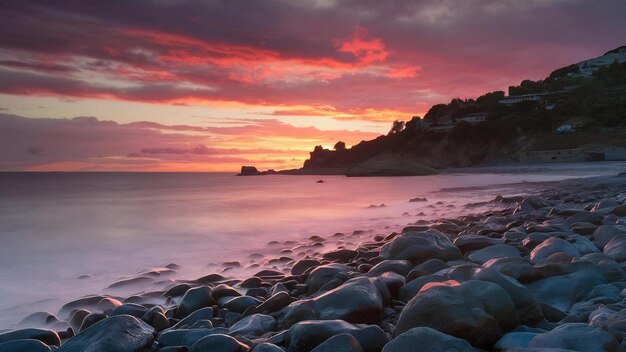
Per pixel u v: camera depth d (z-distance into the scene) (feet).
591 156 288.10
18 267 31.07
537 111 415.03
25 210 72.38
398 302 15.74
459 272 15.88
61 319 19.21
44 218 60.54
